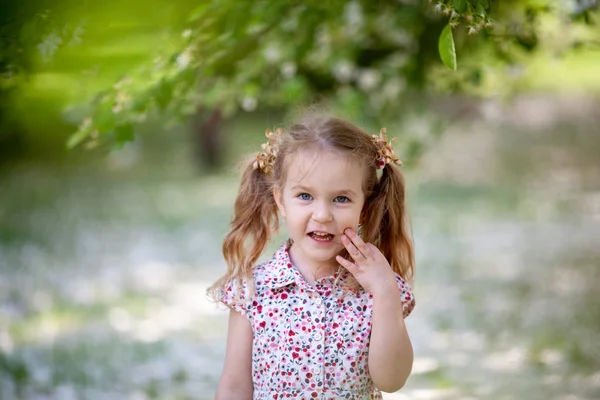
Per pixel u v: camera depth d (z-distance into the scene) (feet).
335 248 7.22
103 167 46.47
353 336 7.24
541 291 20.44
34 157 44.60
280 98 16.69
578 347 15.58
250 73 15.30
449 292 20.94
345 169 7.10
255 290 7.52
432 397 12.96
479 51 16.05
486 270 23.48
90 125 10.61
